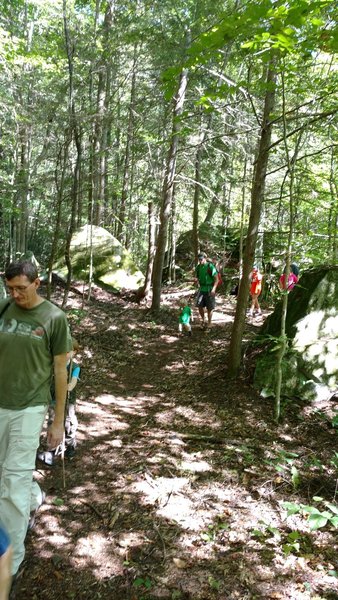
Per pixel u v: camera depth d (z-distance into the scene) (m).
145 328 9.91
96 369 7.34
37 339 2.63
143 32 9.36
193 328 10.19
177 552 3.11
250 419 5.26
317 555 3.13
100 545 3.16
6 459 2.62
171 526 3.37
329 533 3.37
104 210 17.56
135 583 2.84
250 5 3.10
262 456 4.44
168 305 12.16
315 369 5.73
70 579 2.85
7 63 8.94
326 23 3.82
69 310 10.02
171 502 3.67
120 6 10.79
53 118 8.11
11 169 13.07
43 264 14.90
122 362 7.86
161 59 10.44
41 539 3.18
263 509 3.62
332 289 6.20
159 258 10.95
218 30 3.32
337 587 2.84
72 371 4.27
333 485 3.97
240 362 6.57
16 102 10.52
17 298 2.58
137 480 3.98
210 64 8.45
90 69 8.41
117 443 4.73
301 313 6.23
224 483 3.97
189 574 2.93
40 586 2.78
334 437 4.84
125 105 14.89
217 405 5.69
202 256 9.75
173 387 6.62
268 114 5.78
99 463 4.29
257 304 11.41
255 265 13.04
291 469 4.02
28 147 12.48
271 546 3.19
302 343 5.98
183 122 10.25
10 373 2.62
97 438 4.85
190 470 4.17
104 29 9.23
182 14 9.54
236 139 10.40
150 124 14.23
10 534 2.61
